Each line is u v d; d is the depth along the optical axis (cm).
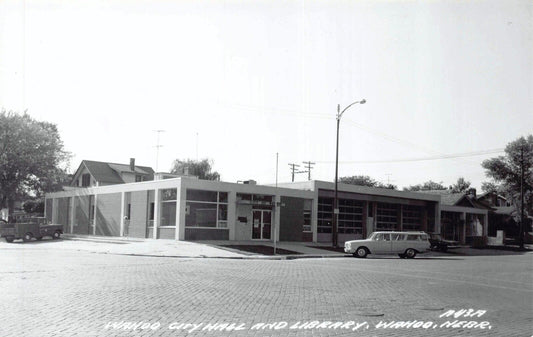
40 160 5306
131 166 6278
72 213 4988
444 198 6325
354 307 1138
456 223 5912
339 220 4500
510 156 6744
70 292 1204
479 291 1554
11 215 5322
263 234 3881
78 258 2283
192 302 1114
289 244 3716
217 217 3603
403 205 5103
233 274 1759
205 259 2542
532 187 6719
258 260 2641
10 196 5306
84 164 6162
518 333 922
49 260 2120
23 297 1119
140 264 2036
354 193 4562
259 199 3866
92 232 4594
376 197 4759
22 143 5216
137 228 3925
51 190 5528
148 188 3800
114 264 2000
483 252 4559
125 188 4109
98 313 953
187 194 3481
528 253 4778
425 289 1537
